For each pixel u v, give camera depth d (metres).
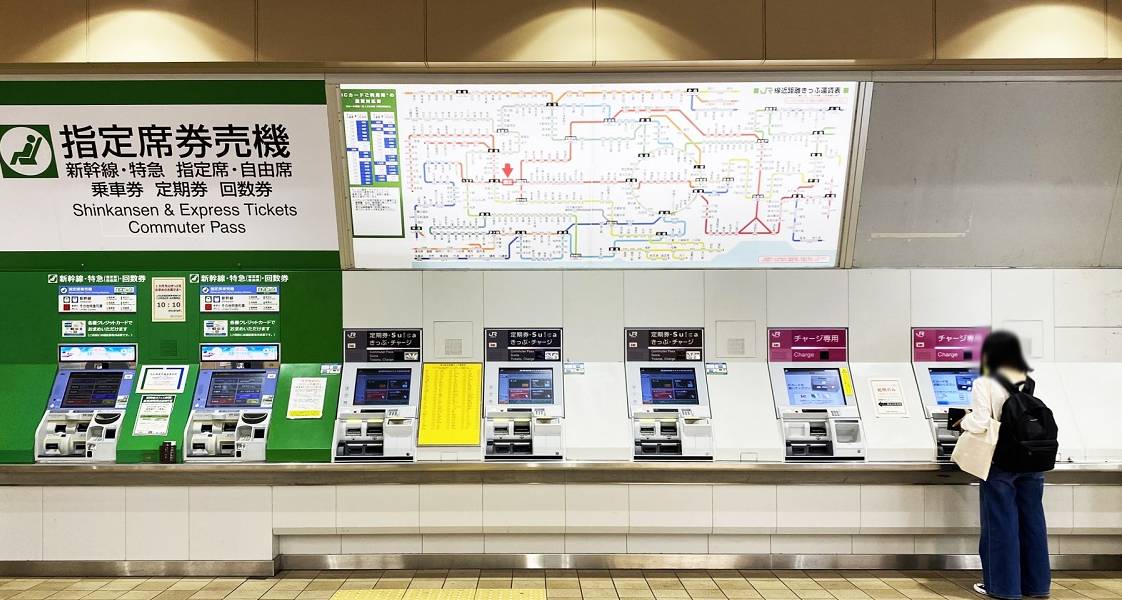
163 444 4.48
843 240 4.84
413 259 4.85
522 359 4.80
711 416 4.62
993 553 4.12
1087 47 4.40
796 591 4.21
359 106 4.60
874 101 4.61
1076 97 4.62
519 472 4.52
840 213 4.81
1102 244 4.82
